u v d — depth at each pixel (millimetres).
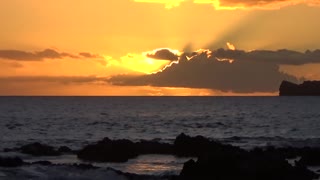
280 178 28141
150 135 70875
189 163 29250
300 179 28500
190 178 28688
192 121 99000
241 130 79125
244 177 27984
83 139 63656
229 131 77688
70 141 60375
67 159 42781
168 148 45156
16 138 64812
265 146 50844
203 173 28641
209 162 28812
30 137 66438
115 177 30078
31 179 28672
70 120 99250
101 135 70500
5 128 79375
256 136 67375
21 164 33844
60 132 74375
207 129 81500
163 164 39656
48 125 86312
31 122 92375
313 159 38656
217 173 28438
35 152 45250
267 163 28594
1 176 29188
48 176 29391
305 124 89562
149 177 30891
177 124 91438
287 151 43469
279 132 74812
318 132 74000
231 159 28812
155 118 108062
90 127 83750
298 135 69125
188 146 44719
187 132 75938
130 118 107562
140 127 84812
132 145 44938
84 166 32469
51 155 44938
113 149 42750
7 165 33094
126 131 77312
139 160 41906
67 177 29312
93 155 42281
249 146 52156
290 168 28891
